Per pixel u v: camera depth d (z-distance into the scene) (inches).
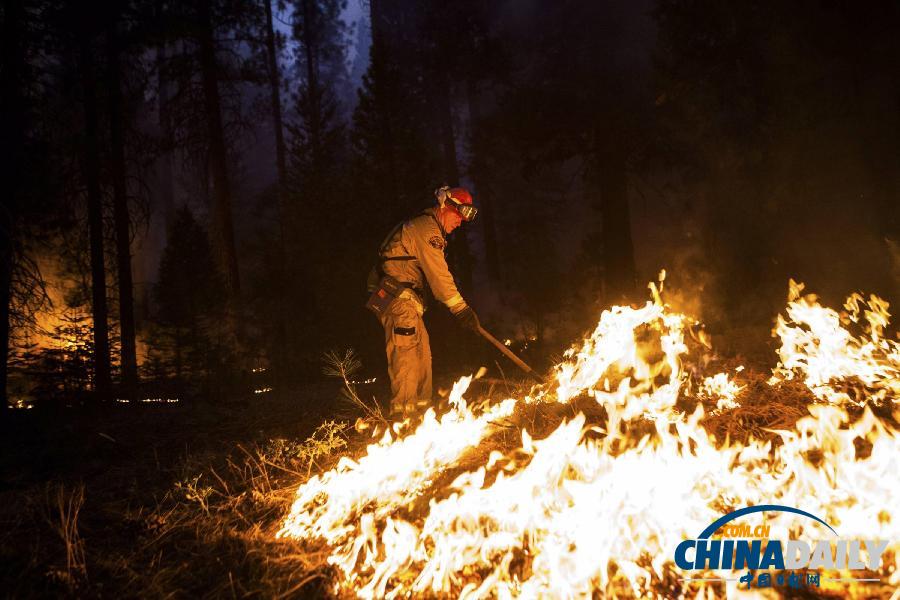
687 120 534.6
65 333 447.8
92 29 473.1
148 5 517.7
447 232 203.5
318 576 108.8
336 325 536.4
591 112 677.9
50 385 399.5
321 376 480.1
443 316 489.7
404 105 838.5
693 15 477.1
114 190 507.5
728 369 230.5
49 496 150.3
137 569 113.1
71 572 109.3
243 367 529.7
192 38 605.3
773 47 437.1
